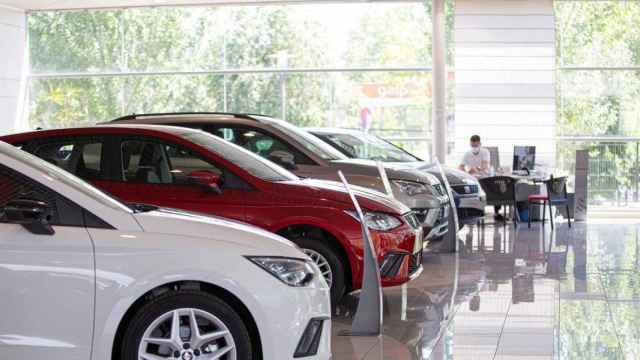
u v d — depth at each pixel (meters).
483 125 17.08
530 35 17.00
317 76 18.16
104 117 18.94
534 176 15.20
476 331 6.42
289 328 4.25
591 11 17.41
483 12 17.03
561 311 7.21
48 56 19.08
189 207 6.46
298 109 18.23
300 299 4.30
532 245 11.87
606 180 17.47
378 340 6.10
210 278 4.15
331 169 8.59
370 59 17.98
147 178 6.59
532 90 17.00
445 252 10.98
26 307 4.03
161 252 4.14
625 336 6.27
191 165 6.58
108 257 4.10
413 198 9.18
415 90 17.86
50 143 6.77
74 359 4.05
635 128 17.42
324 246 6.57
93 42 18.92
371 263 6.29
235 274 4.18
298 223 6.48
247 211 6.47
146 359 4.15
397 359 5.55
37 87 19.16
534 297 7.86
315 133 11.09
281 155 8.55
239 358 4.19
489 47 17.05
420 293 8.07
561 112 17.52
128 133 6.72
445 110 17.20
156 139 6.66
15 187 4.22
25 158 4.43
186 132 6.86
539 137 17.02
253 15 18.31
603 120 17.47
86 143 6.73
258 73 18.34
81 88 18.98
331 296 6.55
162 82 18.70
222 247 4.21
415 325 6.63
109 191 6.54
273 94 18.31
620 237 12.93
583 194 15.70
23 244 4.06
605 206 17.47
